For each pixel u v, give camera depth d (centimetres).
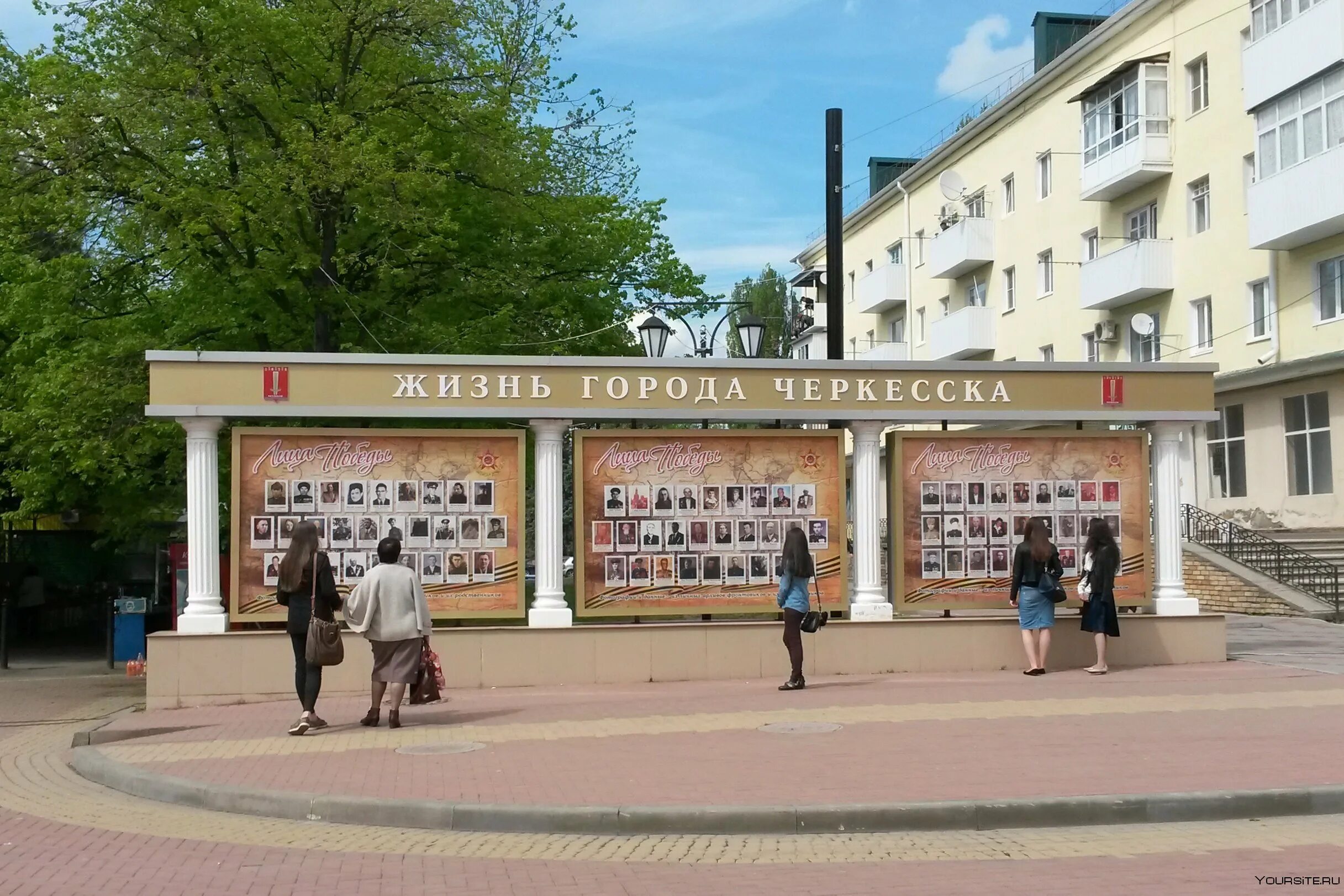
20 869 753
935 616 1608
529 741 1102
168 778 982
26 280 2025
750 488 1549
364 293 2006
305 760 1048
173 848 802
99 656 2370
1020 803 807
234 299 1945
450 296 2047
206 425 1448
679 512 1538
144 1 1847
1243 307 3014
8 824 892
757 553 1545
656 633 1500
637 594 1527
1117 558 1509
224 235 1839
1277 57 2736
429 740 1123
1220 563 2523
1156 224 3369
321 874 725
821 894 654
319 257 1889
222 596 1919
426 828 845
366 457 1495
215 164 1902
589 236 2234
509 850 779
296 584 1177
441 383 1470
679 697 1359
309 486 1483
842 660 1528
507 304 2072
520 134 2214
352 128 1850
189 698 1420
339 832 841
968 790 848
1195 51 3192
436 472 1506
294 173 1772
